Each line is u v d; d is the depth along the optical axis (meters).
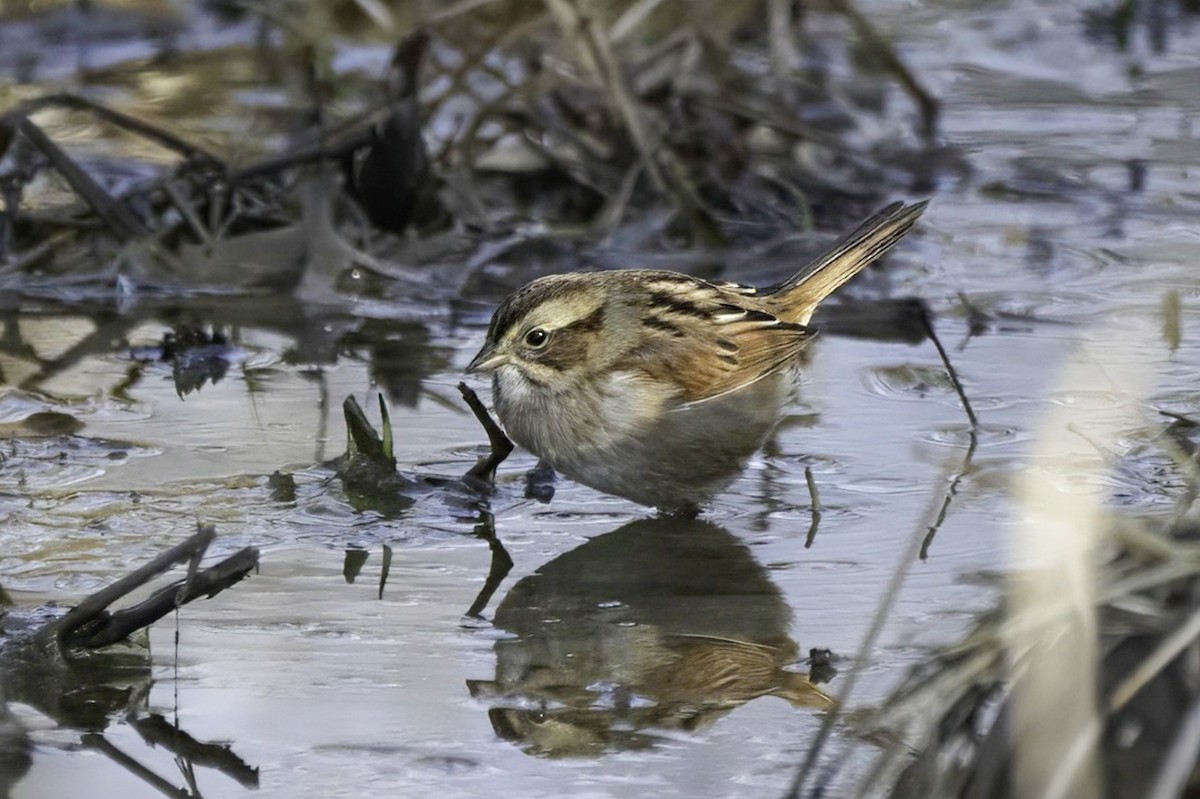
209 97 17.44
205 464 10.30
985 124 17.81
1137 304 13.24
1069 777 5.57
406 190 14.15
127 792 6.70
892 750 6.32
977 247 14.64
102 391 11.55
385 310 13.32
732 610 8.47
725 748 7.03
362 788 6.73
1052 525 6.21
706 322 9.99
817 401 11.46
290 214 14.34
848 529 9.49
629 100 14.46
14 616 8.16
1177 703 5.81
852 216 15.28
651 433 9.81
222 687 7.60
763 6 19.02
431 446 10.73
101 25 19.33
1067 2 21.72
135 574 7.85
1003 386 11.59
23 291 13.44
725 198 15.20
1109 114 18.31
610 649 8.04
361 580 8.84
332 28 18.70
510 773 6.84
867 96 18.14
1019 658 6.18
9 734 7.17
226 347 12.47
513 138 15.87
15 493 9.75
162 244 14.02
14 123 13.72
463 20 16.77
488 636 8.17
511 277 13.75
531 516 9.88
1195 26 21.12
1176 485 9.76
